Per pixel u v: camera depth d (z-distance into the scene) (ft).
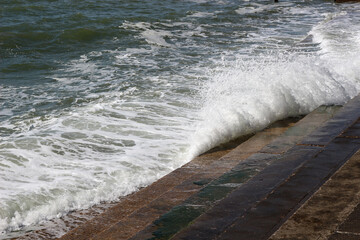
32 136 25.98
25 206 18.61
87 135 26.02
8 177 20.98
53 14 72.74
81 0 85.51
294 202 13.38
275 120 26.73
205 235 12.29
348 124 20.75
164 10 81.41
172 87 35.94
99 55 51.37
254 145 22.66
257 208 13.21
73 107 32.60
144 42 58.08
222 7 87.76
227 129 24.76
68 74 43.16
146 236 13.41
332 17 74.02
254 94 27.94
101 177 21.07
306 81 28.89
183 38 60.54
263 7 89.25
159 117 28.76
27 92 36.99
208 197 15.69
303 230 11.51
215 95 28.37
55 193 19.63
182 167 21.30
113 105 31.04
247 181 15.69
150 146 24.39
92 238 14.61
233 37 60.49
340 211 12.29
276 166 16.75
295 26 67.97
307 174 15.30
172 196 17.44
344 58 39.73
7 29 61.93
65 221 17.69
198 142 23.84
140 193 18.80
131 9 80.74
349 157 16.57
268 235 11.72
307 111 27.68
